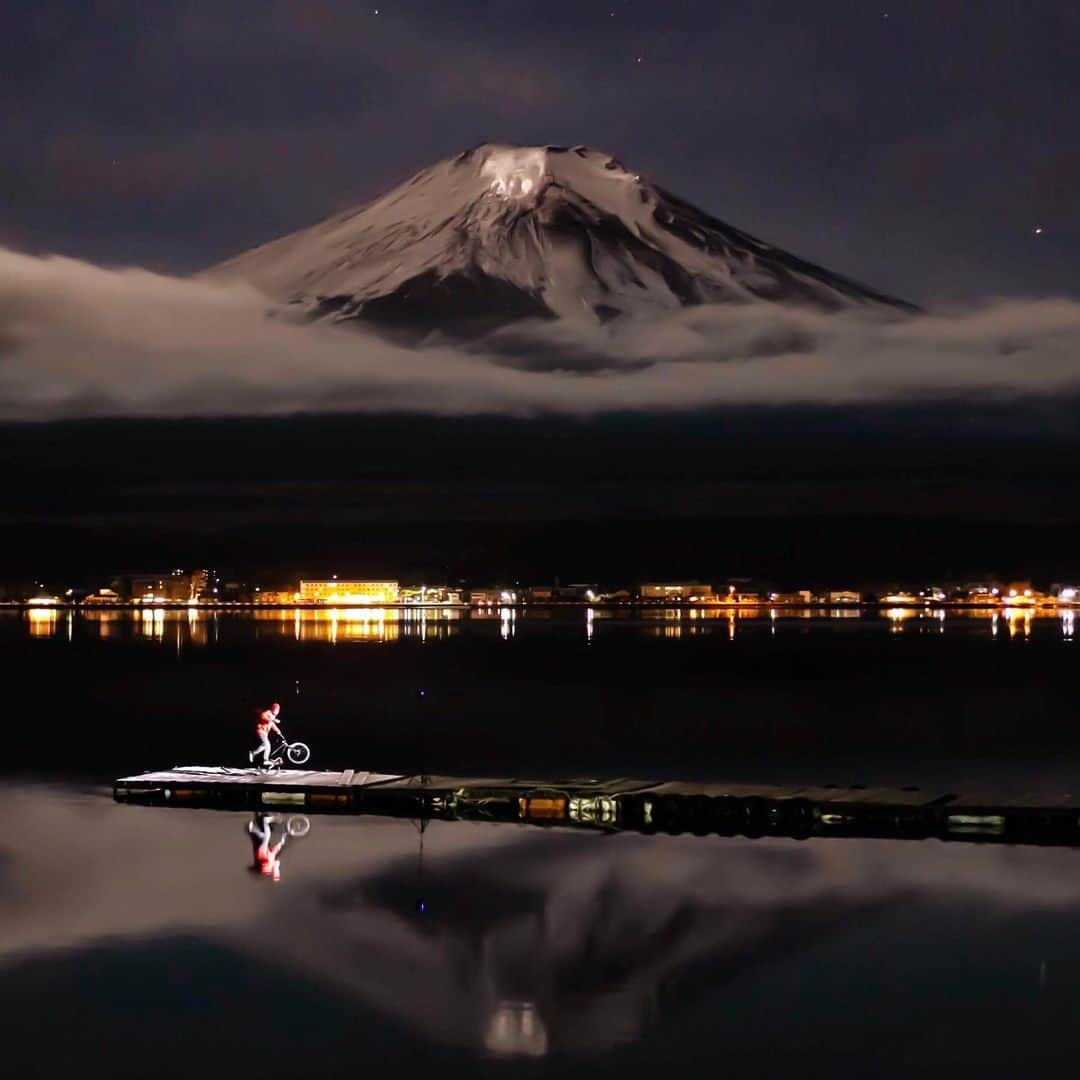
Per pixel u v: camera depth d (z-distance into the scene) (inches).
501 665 6112.2
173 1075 933.2
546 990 1098.1
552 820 1759.4
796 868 1487.5
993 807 1673.2
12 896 1359.5
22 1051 972.6
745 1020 1034.1
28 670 5531.5
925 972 1136.8
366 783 1866.4
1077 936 1229.1
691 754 2659.9
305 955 1177.4
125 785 1925.4
